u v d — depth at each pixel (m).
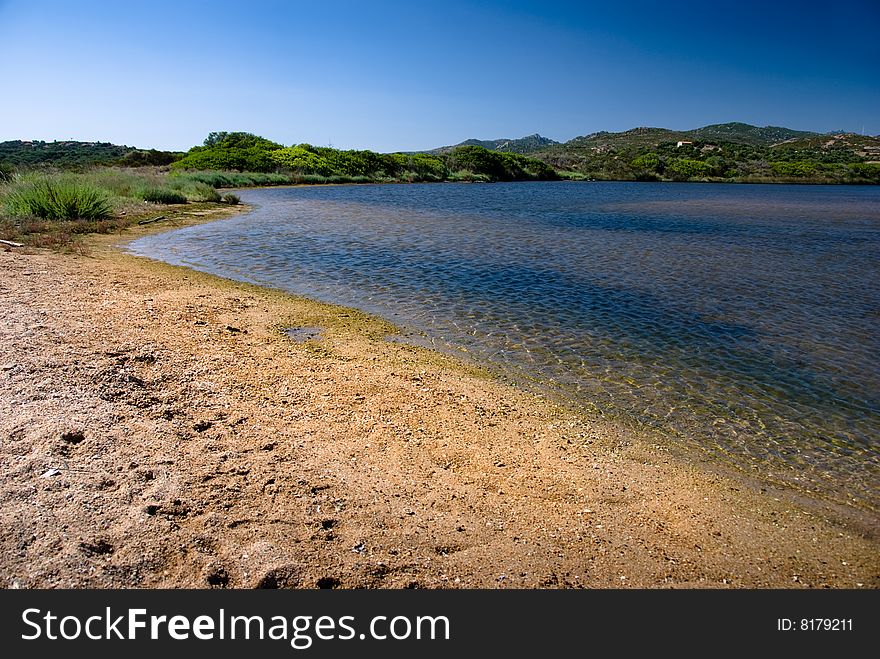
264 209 26.12
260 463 4.19
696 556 3.72
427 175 62.47
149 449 4.10
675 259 15.42
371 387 6.03
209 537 3.29
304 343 7.39
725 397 6.51
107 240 14.94
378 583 3.16
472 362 7.23
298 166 54.09
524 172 77.06
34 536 3.04
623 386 6.71
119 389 4.98
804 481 4.88
